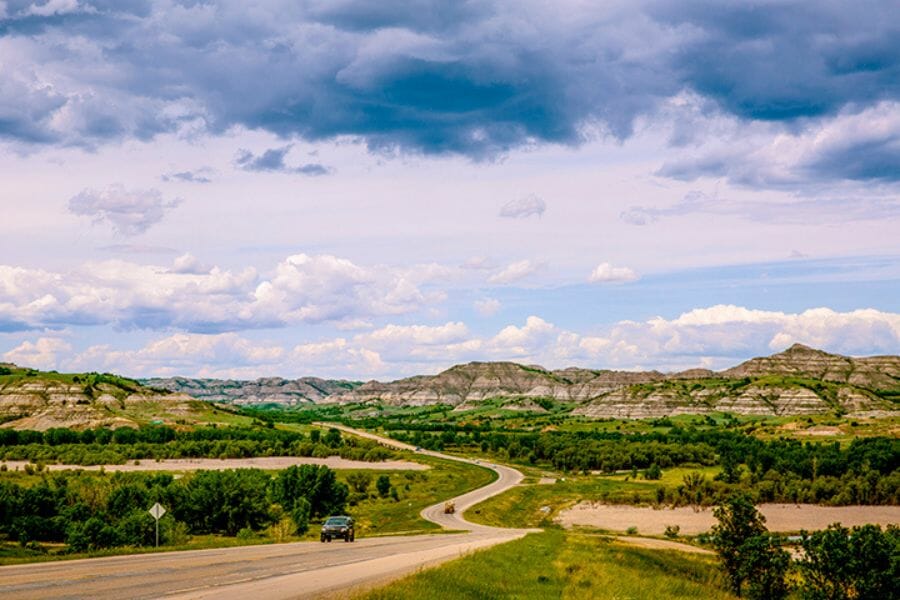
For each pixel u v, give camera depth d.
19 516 98.44
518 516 155.12
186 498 110.94
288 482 144.00
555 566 43.75
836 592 42.47
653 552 65.56
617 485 198.50
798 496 167.50
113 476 163.88
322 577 32.09
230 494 111.38
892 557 40.97
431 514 146.50
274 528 111.88
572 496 181.50
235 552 46.16
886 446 195.25
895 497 163.62
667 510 160.25
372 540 66.12
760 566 48.44
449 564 36.31
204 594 25.59
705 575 57.00
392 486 198.50
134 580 29.05
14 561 36.88
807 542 44.19
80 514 101.44
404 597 26.47
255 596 25.45
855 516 149.88
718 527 51.22
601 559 51.56
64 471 183.38
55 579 28.58
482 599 30.45
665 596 38.06
